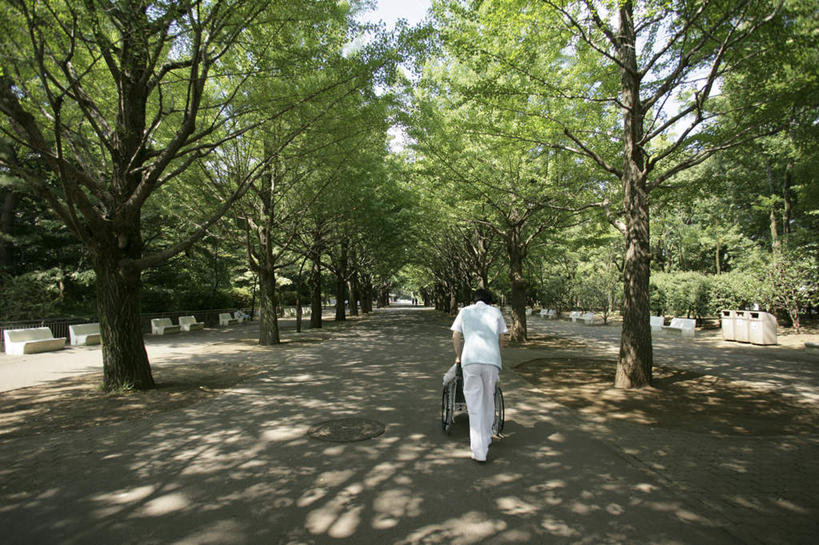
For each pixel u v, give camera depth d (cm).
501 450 452
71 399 677
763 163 1784
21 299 1589
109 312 730
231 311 2820
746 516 313
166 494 350
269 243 1491
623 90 788
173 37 684
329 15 772
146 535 289
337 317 2947
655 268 3212
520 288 1536
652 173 1112
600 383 803
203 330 2184
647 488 360
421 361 1088
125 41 645
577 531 293
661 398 682
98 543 280
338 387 767
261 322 1494
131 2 617
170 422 553
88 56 786
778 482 371
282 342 1579
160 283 2223
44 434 505
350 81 877
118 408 622
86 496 346
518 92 787
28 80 729
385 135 1195
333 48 851
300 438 488
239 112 834
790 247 1656
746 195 2184
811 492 351
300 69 812
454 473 391
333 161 1189
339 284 2958
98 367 997
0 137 848
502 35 738
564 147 853
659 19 655
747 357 1123
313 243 1917
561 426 538
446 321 2947
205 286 2738
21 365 1028
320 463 414
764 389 740
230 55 876
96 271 736
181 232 2211
